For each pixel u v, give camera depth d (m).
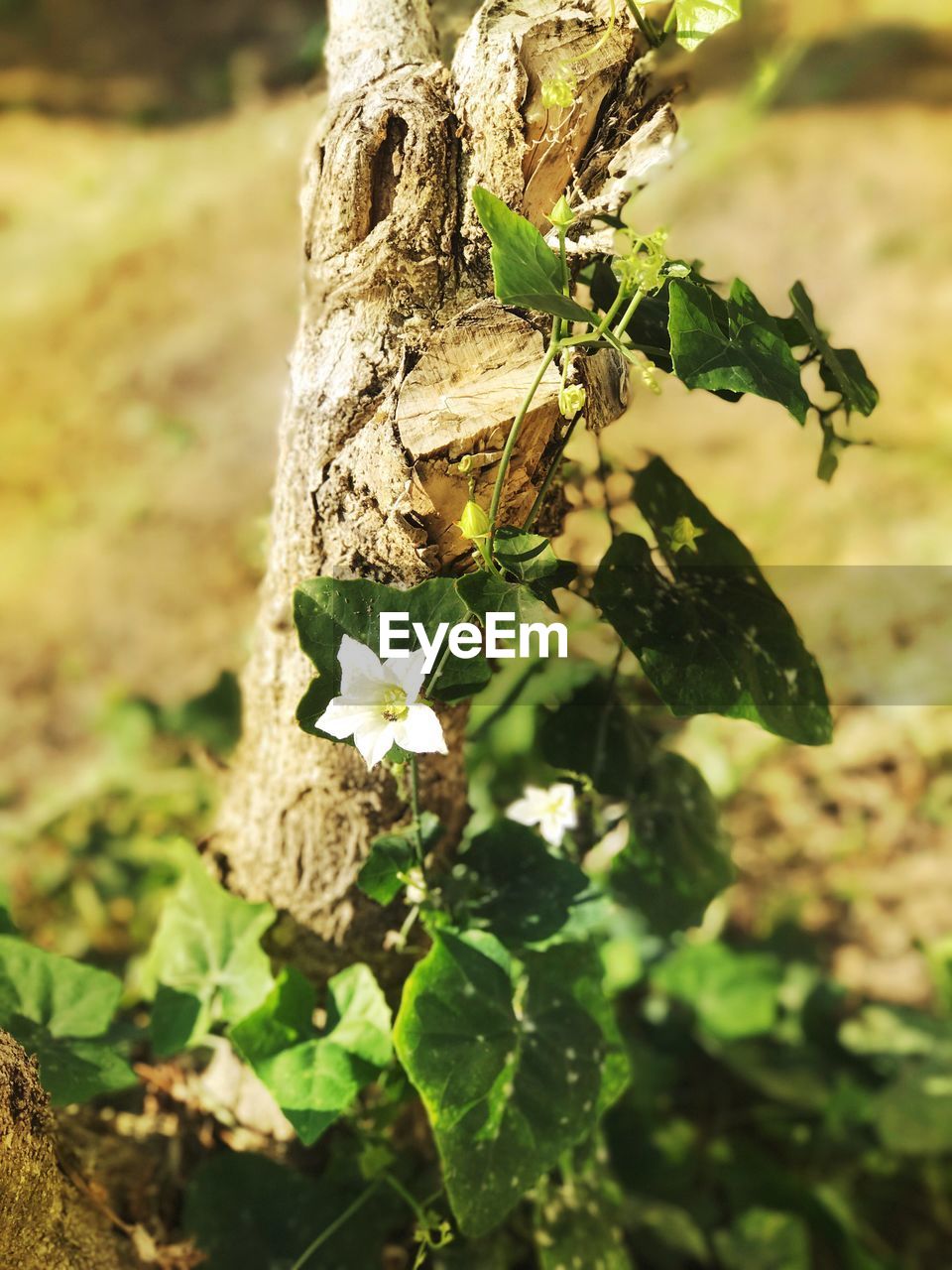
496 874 0.48
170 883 0.90
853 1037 0.79
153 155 2.53
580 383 0.38
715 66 2.29
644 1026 0.80
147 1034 0.50
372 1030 0.46
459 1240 0.53
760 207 1.95
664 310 0.42
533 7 0.41
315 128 0.44
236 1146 0.54
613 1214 0.53
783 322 0.43
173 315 1.96
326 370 0.41
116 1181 0.50
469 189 0.40
